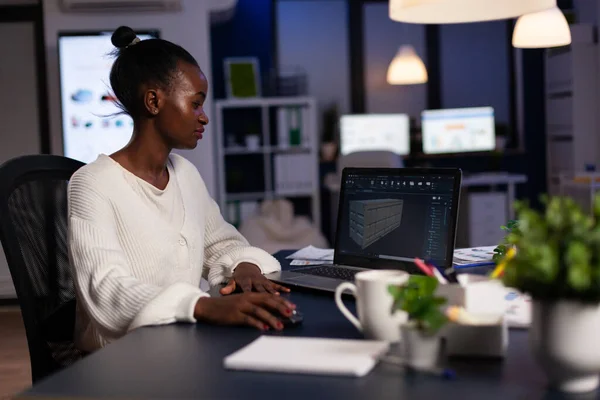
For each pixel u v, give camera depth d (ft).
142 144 6.43
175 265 6.47
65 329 6.28
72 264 5.80
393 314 4.13
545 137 26.61
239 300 5.15
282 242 20.80
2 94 18.54
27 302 5.76
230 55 25.75
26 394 3.79
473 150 25.46
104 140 17.07
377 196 6.69
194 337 4.83
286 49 26.21
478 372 3.92
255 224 20.95
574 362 3.50
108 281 5.46
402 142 25.23
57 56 17.33
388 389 3.68
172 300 5.25
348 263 6.81
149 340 4.80
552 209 3.60
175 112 6.35
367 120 25.18
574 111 24.16
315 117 24.11
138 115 6.42
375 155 19.39
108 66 16.94
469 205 24.11
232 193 24.89
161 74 6.31
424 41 26.48
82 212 5.94
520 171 26.76
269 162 24.61
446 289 4.84
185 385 3.85
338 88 26.40
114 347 4.65
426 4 6.86
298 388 3.74
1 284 18.43
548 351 3.55
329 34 26.27
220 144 24.09
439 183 6.31
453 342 4.19
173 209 6.51
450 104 26.71
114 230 6.06
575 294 3.45
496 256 6.05
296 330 4.95
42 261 6.18
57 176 6.66
